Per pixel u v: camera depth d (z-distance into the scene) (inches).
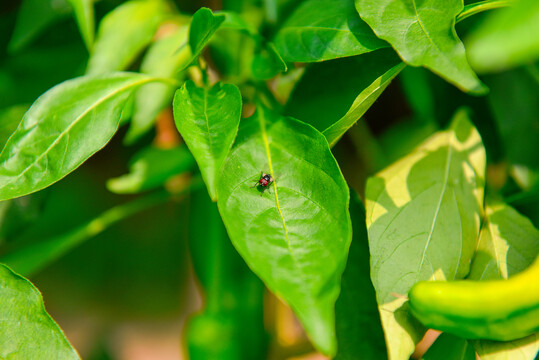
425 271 16.9
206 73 18.0
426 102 21.4
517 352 16.5
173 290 28.6
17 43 20.6
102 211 26.0
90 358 28.2
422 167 18.0
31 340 17.1
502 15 13.5
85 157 17.4
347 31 17.3
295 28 17.8
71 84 17.6
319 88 18.0
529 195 19.1
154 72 20.2
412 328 16.5
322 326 15.0
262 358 21.5
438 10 16.5
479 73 20.3
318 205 16.2
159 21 20.4
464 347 17.1
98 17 21.7
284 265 15.6
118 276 28.1
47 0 20.5
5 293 17.2
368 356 18.0
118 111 17.7
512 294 15.6
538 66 20.0
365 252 18.4
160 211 27.4
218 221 21.0
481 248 17.6
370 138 22.9
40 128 17.2
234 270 21.0
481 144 18.7
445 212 17.5
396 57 17.7
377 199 17.5
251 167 16.6
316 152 16.6
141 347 29.9
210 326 20.7
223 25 17.8
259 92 19.3
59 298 27.9
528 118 20.2
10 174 16.9
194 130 16.3
